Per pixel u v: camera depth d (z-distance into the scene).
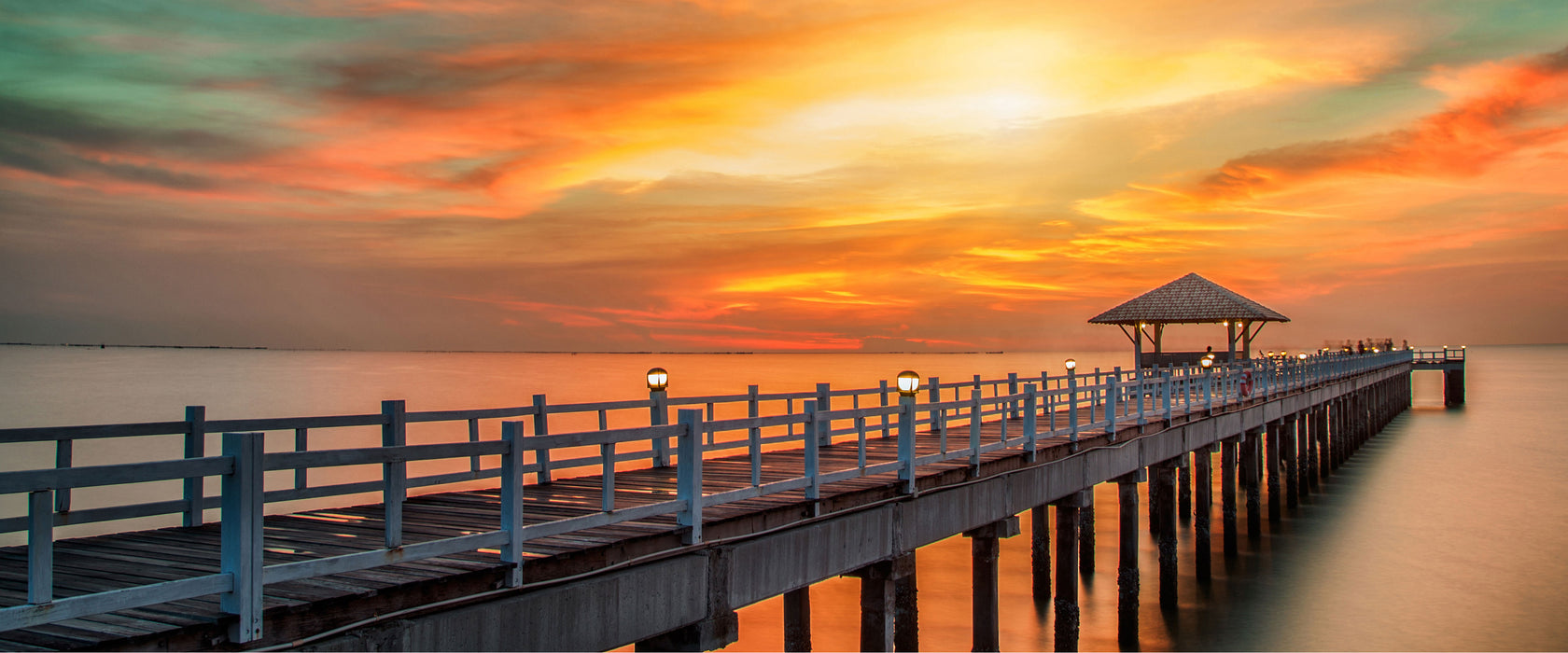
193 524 10.12
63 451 9.44
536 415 13.05
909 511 13.30
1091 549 26.77
